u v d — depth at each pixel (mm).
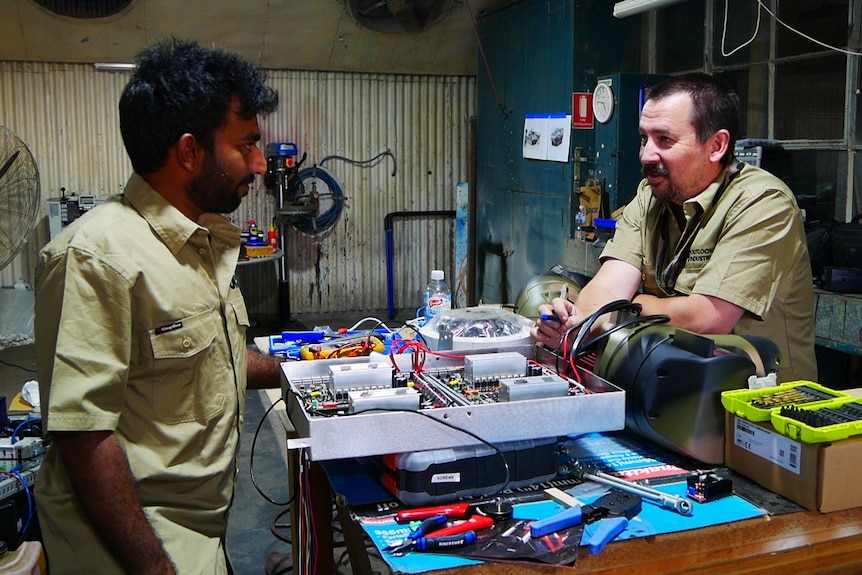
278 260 6590
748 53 4570
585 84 5055
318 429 1263
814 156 4207
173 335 1341
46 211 6234
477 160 6672
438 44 6516
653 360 1499
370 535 1239
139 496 1327
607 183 4754
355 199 6961
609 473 1475
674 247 2064
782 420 1372
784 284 1908
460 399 1430
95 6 5664
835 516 1327
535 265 5664
